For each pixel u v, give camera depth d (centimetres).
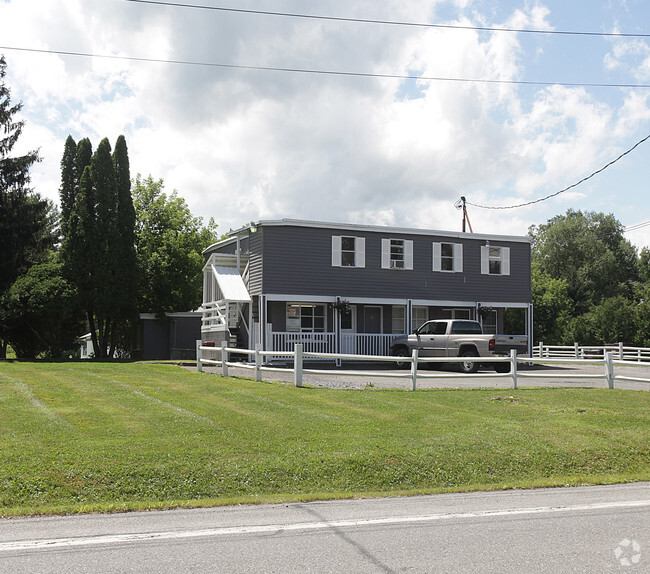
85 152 3522
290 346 2745
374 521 656
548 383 1856
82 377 1730
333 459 906
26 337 3462
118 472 818
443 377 1611
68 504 738
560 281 6588
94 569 503
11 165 3738
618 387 1741
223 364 1842
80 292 3238
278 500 757
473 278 3116
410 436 1047
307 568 507
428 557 536
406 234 2994
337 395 1429
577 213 8325
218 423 1098
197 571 499
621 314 5531
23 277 3256
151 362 2464
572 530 623
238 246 2872
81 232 3291
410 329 2950
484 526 636
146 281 3872
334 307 2798
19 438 949
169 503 732
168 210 4291
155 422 1092
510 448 1009
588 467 974
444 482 884
